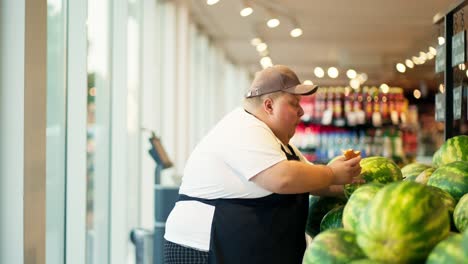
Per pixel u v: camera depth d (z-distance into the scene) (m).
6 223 2.69
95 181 4.68
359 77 12.36
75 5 3.94
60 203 3.83
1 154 2.69
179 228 2.58
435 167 2.58
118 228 5.20
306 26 9.02
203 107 9.62
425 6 7.62
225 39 10.15
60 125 3.77
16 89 2.70
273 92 2.54
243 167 2.43
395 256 1.53
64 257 3.93
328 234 1.74
